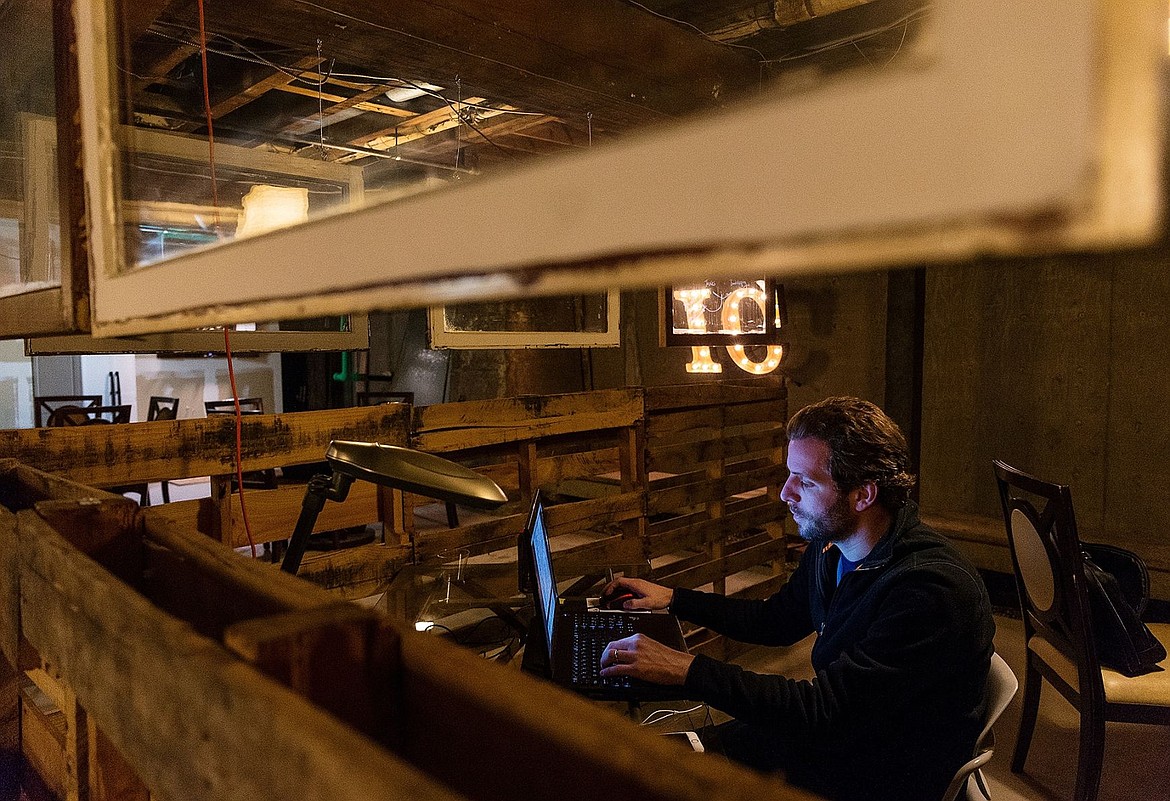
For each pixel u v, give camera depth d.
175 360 7.85
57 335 0.90
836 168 0.18
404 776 0.25
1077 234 0.14
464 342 2.65
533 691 0.36
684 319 3.22
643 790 0.29
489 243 0.27
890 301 4.28
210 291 0.50
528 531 1.40
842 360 4.59
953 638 1.26
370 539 4.54
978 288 4.00
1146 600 2.47
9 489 1.08
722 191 0.20
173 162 2.08
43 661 0.77
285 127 4.11
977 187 0.16
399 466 0.97
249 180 2.24
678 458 2.96
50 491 0.94
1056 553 2.14
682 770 0.28
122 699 0.45
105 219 0.75
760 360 3.98
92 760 0.66
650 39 1.74
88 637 0.51
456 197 0.28
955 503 4.15
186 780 0.38
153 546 0.73
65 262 0.81
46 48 0.99
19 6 1.06
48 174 1.00
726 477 3.20
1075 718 2.74
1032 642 2.39
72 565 0.54
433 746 0.40
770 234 0.19
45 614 0.61
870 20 2.52
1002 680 1.31
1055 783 2.32
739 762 1.43
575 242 0.23
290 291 0.40
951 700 1.30
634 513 2.73
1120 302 3.58
